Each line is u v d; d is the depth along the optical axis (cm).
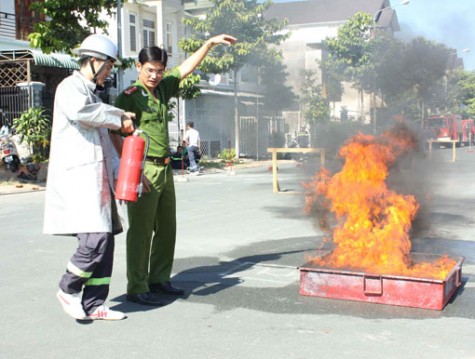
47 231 392
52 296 482
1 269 579
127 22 2445
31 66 1919
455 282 468
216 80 2595
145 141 400
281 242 704
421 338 371
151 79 438
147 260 455
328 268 480
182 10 2725
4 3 1928
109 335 385
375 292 441
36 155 1530
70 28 1549
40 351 358
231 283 515
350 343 364
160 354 351
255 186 1405
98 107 381
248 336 379
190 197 1185
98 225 387
